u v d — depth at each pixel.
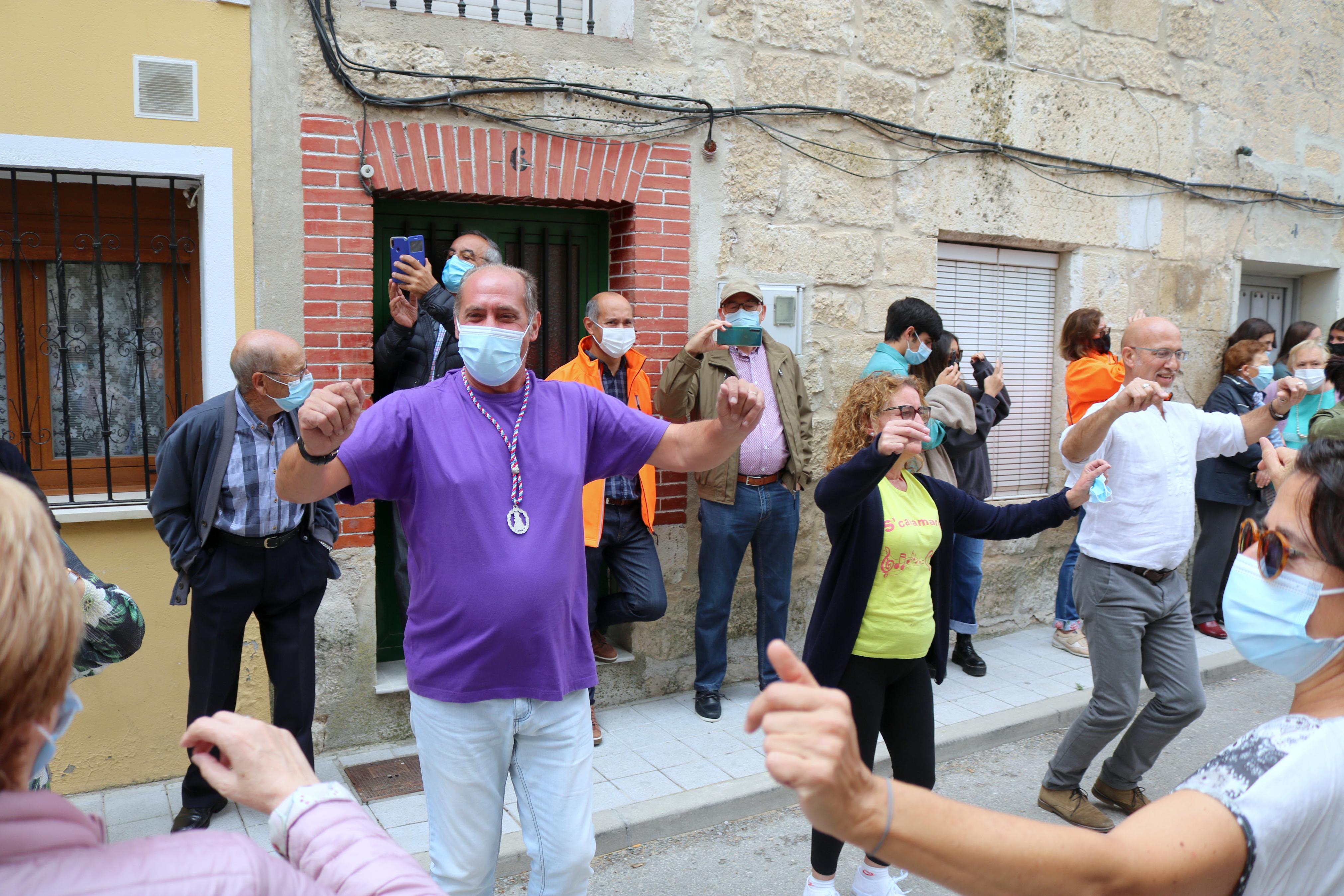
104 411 3.82
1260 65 6.85
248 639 4.08
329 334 4.14
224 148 3.88
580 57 4.57
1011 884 1.05
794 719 1.02
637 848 3.67
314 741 4.23
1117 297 6.42
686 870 3.51
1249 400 6.27
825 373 5.36
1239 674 5.62
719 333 4.29
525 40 4.43
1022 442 6.42
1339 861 1.15
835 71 5.22
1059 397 6.47
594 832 3.59
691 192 4.90
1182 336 6.73
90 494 4.02
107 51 3.67
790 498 4.80
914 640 2.93
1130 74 6.27
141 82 3.73
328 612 4.21
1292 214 7.18
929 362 5.28
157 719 3.95
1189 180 6.62
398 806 3.77
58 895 0.85
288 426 3.49
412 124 4.23
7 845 0.85
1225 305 6.91
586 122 4.59
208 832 0.98
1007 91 5.79
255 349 3.28
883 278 5.49
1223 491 6.02
